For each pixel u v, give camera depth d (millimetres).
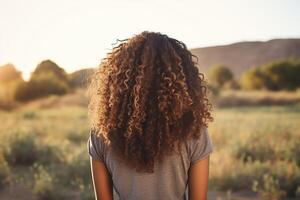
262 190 8359
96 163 1850
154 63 1736
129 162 1730
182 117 1715
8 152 11102
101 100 1809
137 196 1765
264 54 106375
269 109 37500
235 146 12078
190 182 1798
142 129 1696
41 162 10977
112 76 1779
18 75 53281
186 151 1738
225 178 8820
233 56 108125
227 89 68125
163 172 1738
